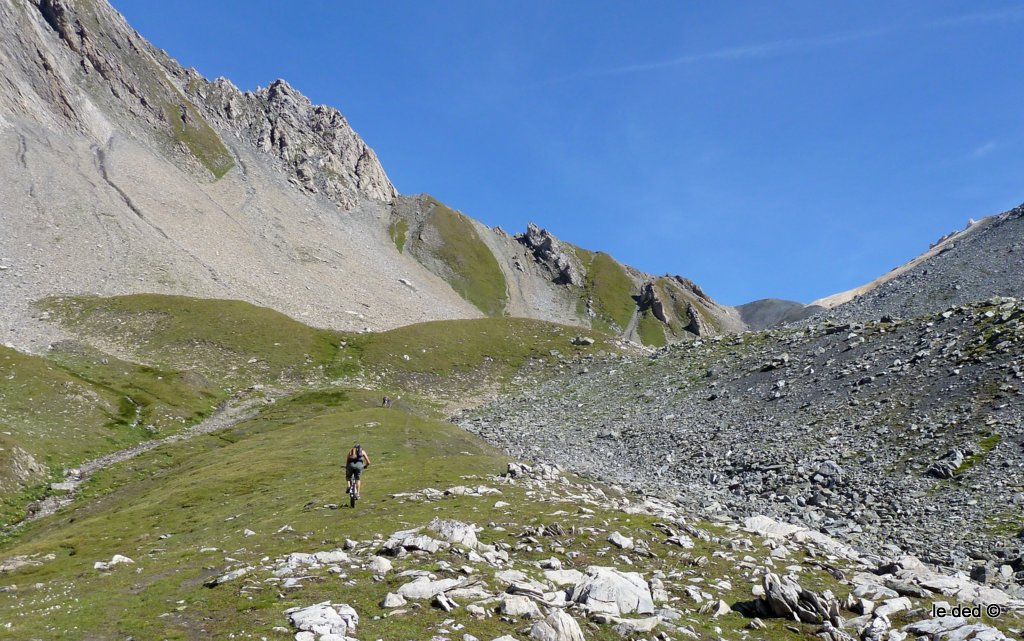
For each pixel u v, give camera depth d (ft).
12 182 549.95
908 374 166.30
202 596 53.78
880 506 112.06
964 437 125.80
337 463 152.56
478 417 302.45
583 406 275.18
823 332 238.07
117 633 46.47
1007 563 83.20
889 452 132.98
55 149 635.66
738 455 160.25
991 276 307.99
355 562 61.26
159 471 196.34
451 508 90.94
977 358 153.58
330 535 78.18
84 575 73.41
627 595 52.19
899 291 347.15
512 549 68.64
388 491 109.29
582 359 428.56
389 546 64.08
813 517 112.06
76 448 212.02
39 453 196.34
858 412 158.92
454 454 174.19
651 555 68.28
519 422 272.10
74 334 372.17
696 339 320.29
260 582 55.83
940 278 335.26
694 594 56.29
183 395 298.56
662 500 125.08
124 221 573.74
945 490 111.24
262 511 106.32
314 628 43.04
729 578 62.59
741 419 189.26
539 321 497.05
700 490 139.44
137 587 61.52
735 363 251.80
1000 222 381.60
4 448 183.52
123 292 460.96
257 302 530.68
